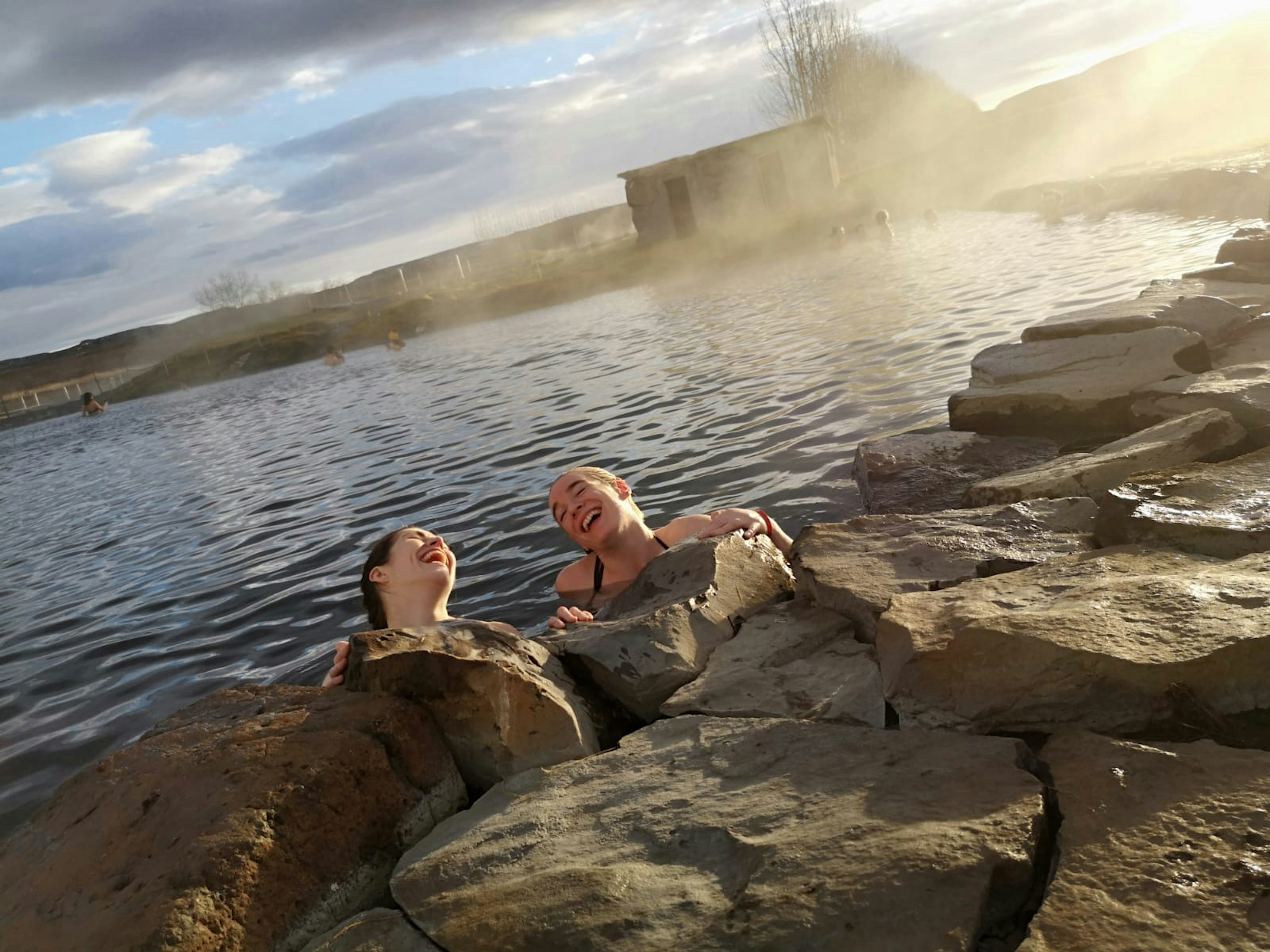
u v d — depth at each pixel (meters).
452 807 2.70
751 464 6.19
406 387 17.39
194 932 2.05
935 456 5.21
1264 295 6.48
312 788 2.40
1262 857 1.57
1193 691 2.11
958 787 1.99
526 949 1.86
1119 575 2.71
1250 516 2.88
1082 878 1.64
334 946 2.09
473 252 80.56
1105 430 5.21
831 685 2.78
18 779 3.88
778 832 2.01
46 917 2.20
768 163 34.47
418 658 2.76
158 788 2.51
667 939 1.77
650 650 3.12
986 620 2.48
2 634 6.25
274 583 6.04
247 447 13.95
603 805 2.36
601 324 20.38
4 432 39.53
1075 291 9.98
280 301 71.38
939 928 1.61
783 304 15.37
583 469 4.62
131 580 7.03
